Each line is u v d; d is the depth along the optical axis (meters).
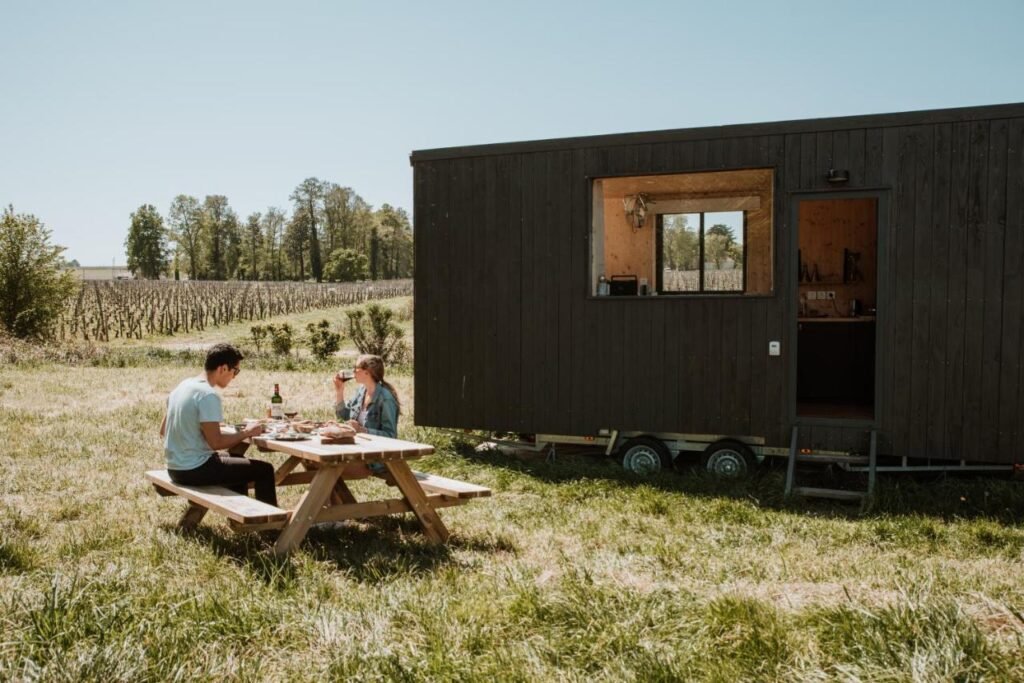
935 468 7.47
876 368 7.48
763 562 5.05
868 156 7.45
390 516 6.07
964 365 7.25
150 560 4.71
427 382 9.09
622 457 8.44
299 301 44.25
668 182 8.98
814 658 3.21
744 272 9.67
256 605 3.77
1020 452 7.11
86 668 3.04
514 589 3.96
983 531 5.95
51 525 5.67
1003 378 7.15
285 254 96.69
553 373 8.56
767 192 9.43
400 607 3.79
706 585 4.40
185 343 28.16
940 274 7.29
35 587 4.01
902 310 7.40
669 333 8.12
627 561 4.93
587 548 5.42
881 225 7.43
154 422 10.16
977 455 7.23
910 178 7.34
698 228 9.88
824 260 10.51
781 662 3.19
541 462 8.38
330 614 3.68
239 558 4.84
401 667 3.14
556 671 3.17
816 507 7.02
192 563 4.66
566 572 4.32
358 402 6.50
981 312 7.20
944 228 7.27
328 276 91.62
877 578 4.59
